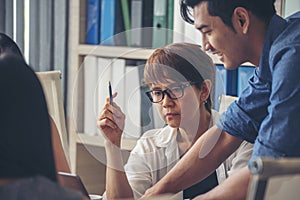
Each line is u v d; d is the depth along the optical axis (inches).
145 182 80.1
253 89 79.1
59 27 135.5
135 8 121.0
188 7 76.1
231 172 85.6
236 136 79.9
